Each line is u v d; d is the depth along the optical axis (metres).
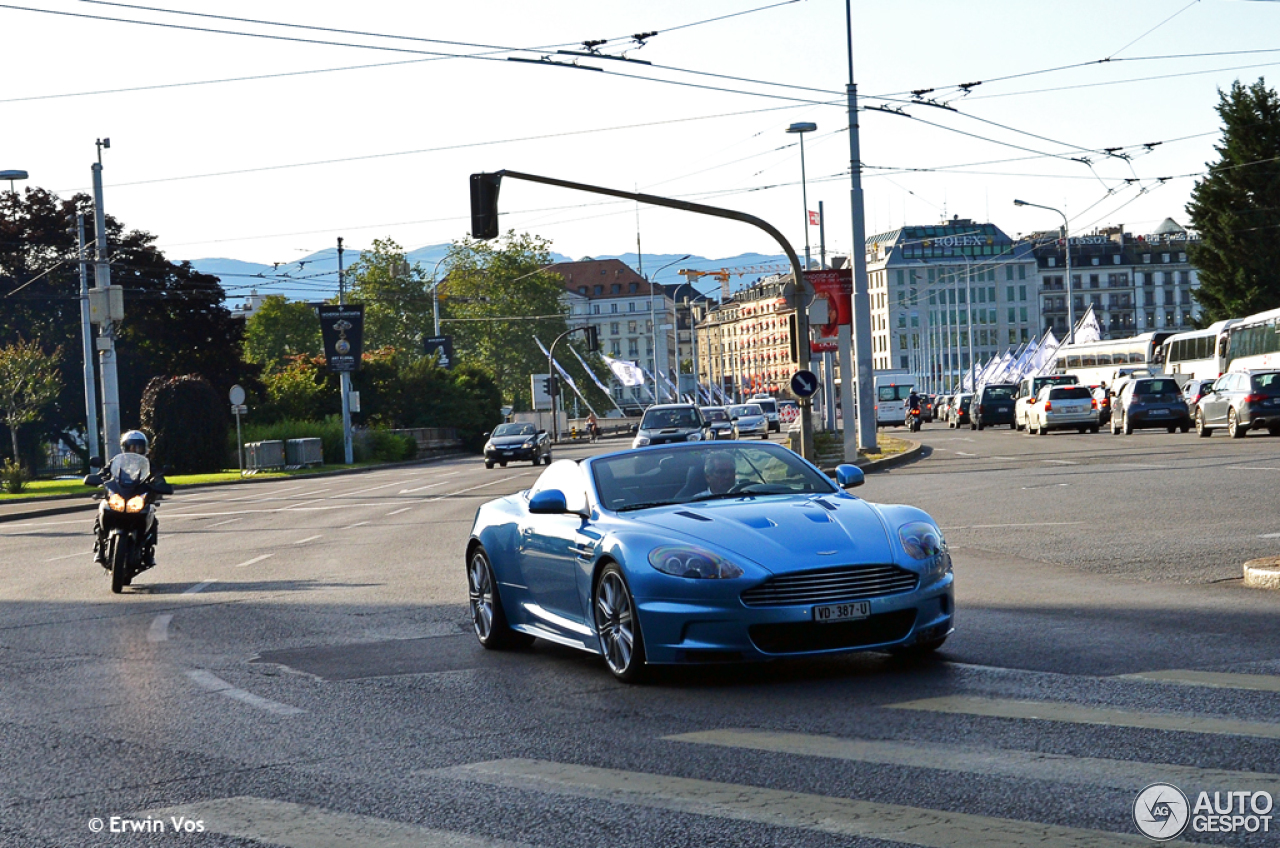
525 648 10.11
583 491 9.27
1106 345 74.62
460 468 56.41
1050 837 4.76
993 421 61.34
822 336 36.06
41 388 52.72
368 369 81.44
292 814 5.65
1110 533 15.81
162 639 11.47
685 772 6.02
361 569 16.88
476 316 128.38
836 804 5.34
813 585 7.79
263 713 7.96
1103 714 6.71
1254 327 54.47
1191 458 29.03
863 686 7.83
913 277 191.50
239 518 29.64
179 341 69.56
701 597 7.80
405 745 6.91
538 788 5.87
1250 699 6.89
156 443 59.06
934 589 8.02
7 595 15.90
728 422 63.22
